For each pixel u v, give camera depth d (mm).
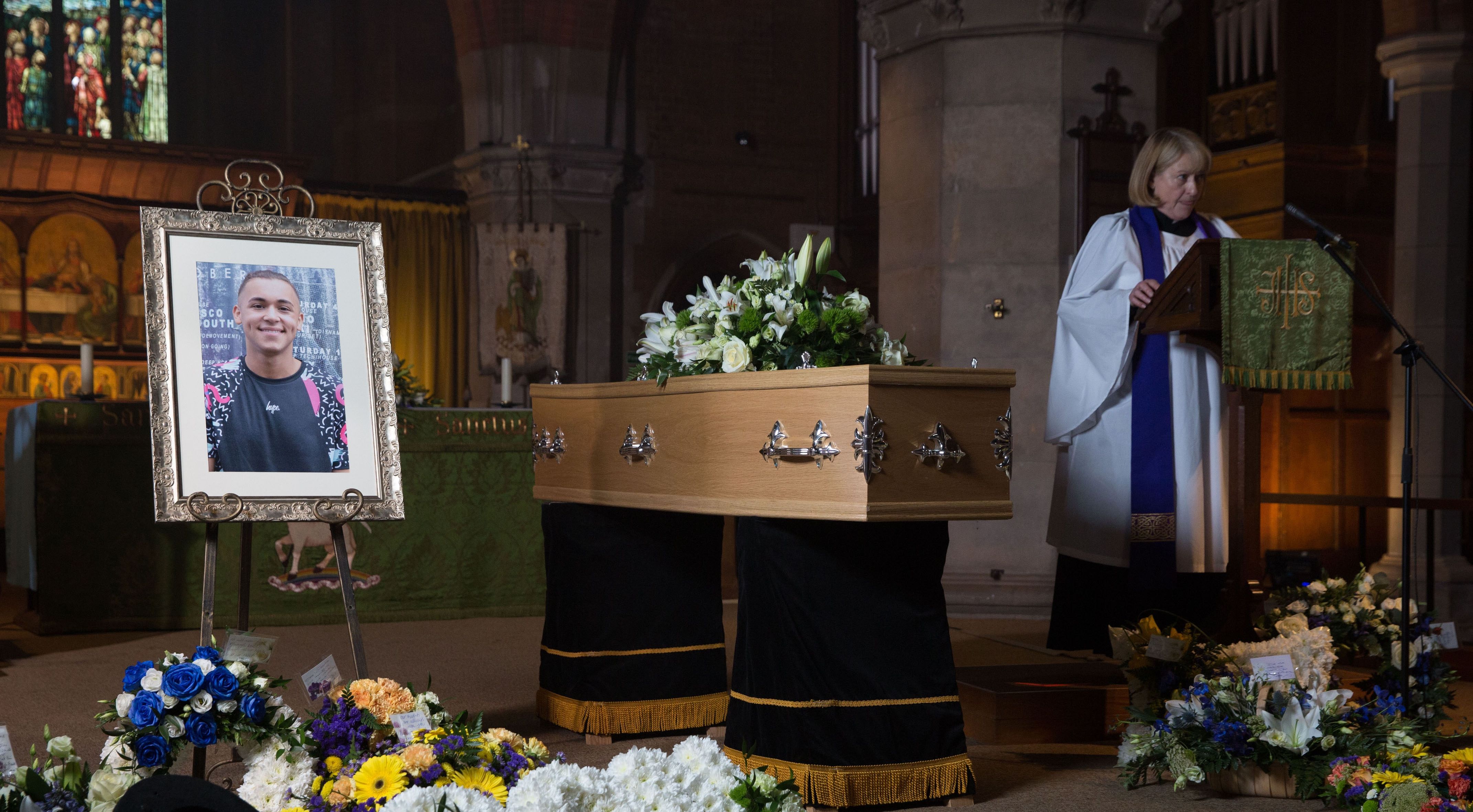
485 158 12672
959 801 3068
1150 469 4047
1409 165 7934
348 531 6293
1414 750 3137
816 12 15109
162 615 6012
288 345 3137
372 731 2666
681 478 3301
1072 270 4281
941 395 2879
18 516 6512
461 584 6531
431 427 6469
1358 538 11461
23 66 13758
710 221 14477
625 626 3797
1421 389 7824
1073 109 6848
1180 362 4086
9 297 11547
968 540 6832
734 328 3271
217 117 14430
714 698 3889
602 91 12977
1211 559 4117
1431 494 7734
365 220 12961
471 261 13203
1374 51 11875
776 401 2973
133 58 14180
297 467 3059
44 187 11961
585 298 13039
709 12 14500
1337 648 4047
